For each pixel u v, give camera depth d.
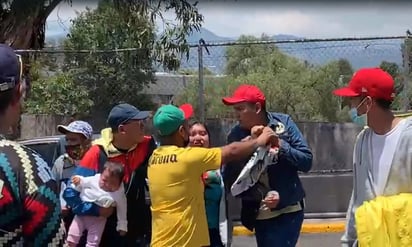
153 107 10.96
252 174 4.81
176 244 4.30
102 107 10.86
